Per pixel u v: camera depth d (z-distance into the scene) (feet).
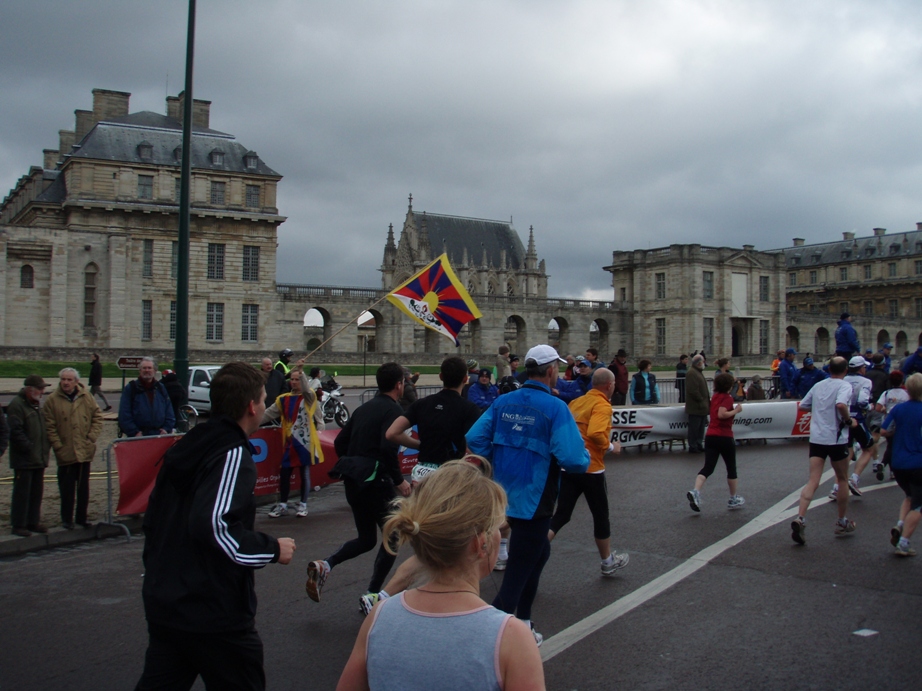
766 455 72.59
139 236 220.43
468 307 61.46
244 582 15.96
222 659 15.60
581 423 33.04
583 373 63.57
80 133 244.63
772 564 34.96
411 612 10.49
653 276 319.06
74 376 41.27
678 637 26.13
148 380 45.44
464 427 29.99
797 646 25.26
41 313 197.98
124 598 31.14
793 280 494.59
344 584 32.96
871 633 26.35
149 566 15.90
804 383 84.38
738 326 323.37
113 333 204.44
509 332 356.59
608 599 30.25
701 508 47.73
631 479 58.75
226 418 16.43
